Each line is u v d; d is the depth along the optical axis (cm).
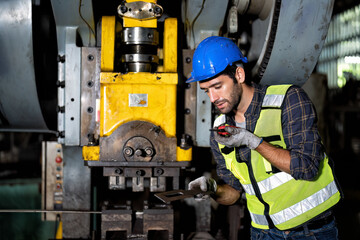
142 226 185
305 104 127
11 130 199
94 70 173
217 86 131
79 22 173
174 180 162
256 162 137
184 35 183
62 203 210
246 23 206
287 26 161
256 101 135
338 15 654
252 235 154
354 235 369
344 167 595
